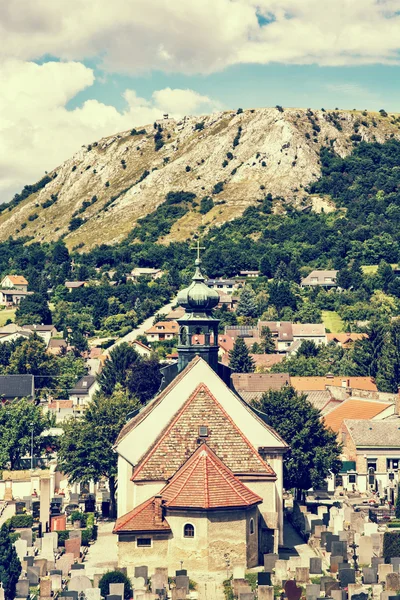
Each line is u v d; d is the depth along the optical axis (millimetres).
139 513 119312
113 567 123188
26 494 177125
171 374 150750
